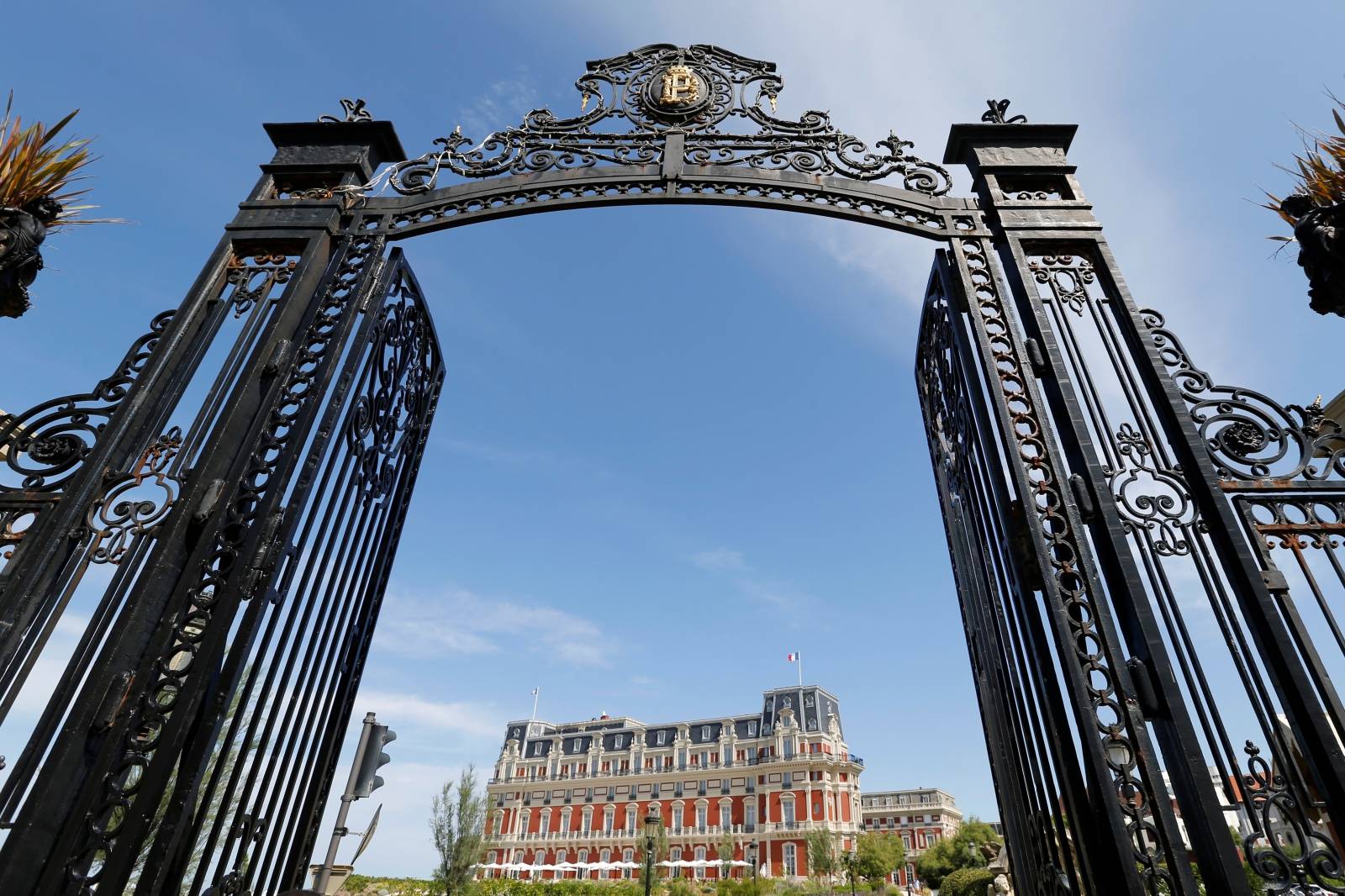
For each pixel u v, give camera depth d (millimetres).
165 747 2467
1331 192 3145
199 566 2863
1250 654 2668
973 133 4418
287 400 3418
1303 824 2379
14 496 3016
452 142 4676
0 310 3139
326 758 3758
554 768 66250
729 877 49875
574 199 4359
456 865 25531
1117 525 2959
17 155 3166
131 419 3229
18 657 2609
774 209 4344
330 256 4090
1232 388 3396
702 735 62156
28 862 2236
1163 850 2357
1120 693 2623
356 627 4082
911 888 54500
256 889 3117
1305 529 2971
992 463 3379
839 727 58969
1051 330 3566
